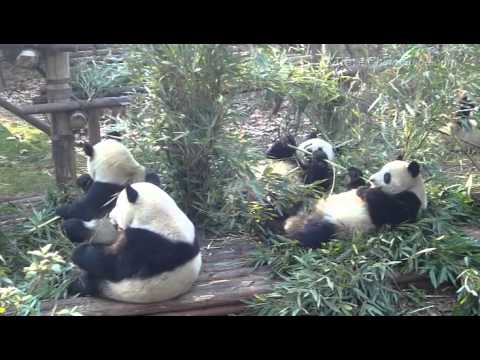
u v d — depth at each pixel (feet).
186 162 18.24
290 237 17.34
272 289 15.69
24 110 20.68
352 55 21.17
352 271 15.51
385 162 19.39
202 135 17.75
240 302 15.46
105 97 21.93
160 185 17.72
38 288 15.64
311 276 15.51
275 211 18.04
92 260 15.15
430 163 19.62
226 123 18.02
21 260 16.94
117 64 22.98
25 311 14.38
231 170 18.17
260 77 18.43
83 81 22.04
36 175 25.93
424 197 17.54
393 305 15.66
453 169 22.93
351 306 14.98
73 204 17.31
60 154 21.72
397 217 17.02
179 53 16.98
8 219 19.81
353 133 20.43
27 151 28.73
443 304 15.80
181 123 17.57
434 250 16.31
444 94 18.48
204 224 18.76
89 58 24.77
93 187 17.29
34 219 18.31
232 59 17.35
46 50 20.54
